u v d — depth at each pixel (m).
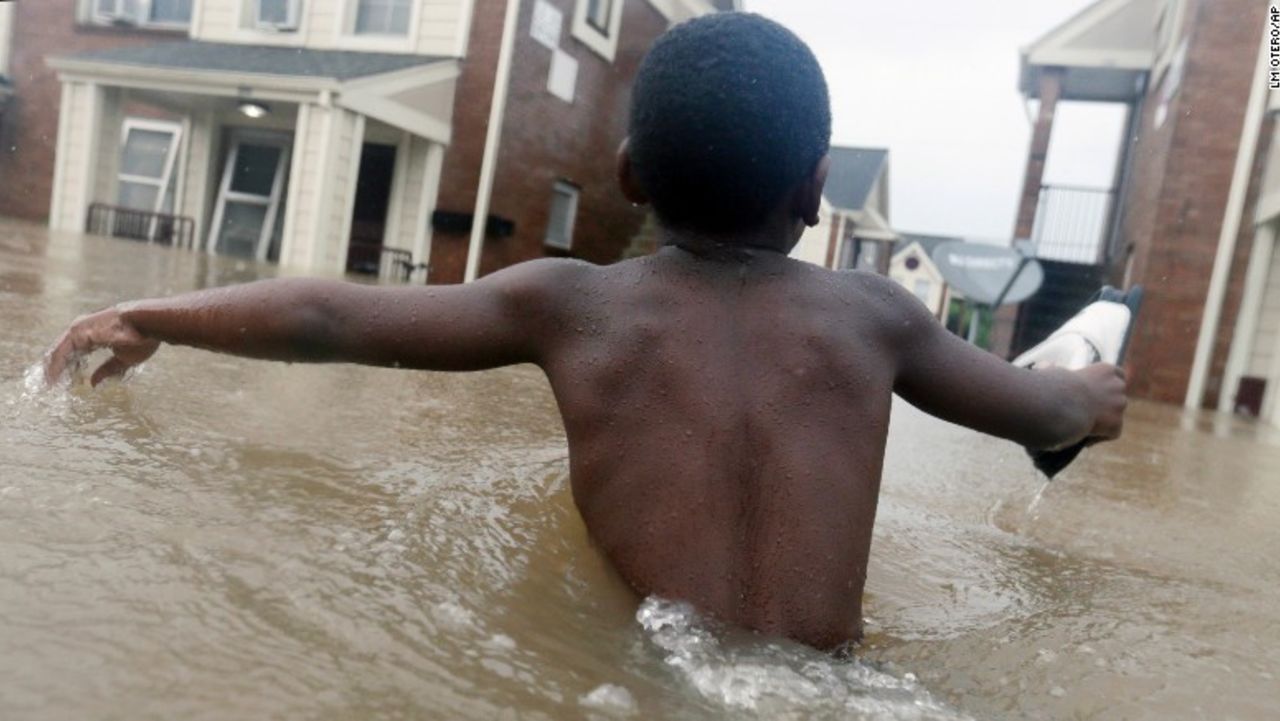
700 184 1.05
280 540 1.00
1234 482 2.85
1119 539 1.80
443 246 11.02
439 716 0.66
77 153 10.65
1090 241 13.30
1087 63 12.35
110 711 0.60
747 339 1.02
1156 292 7.85
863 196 16.06
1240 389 7.65
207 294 1.16
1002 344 12.40
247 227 11.73
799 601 0.92
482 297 1.07
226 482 1.20
